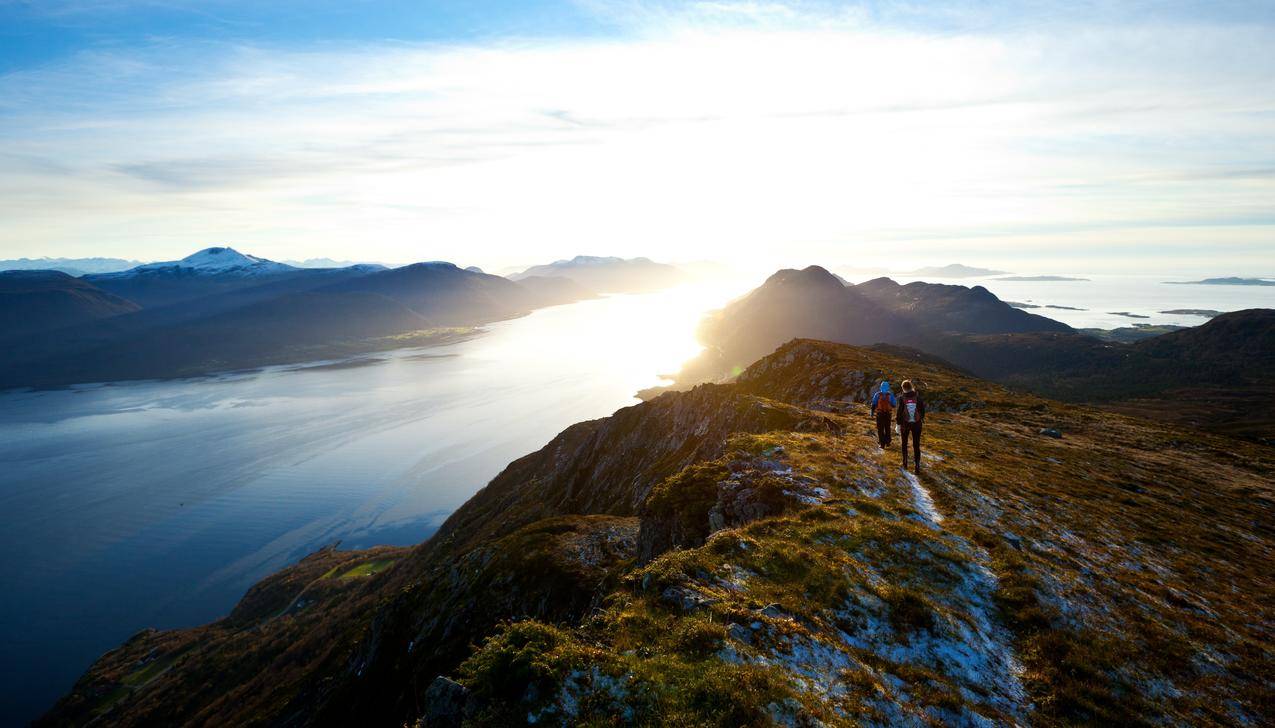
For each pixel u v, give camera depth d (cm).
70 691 13625
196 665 12225
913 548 1858
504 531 8906
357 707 4650
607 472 8456
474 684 1141
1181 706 1323
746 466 2672
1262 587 2056
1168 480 3556
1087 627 1576
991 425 4788
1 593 17938
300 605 13938
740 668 1176
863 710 1133
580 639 1307
